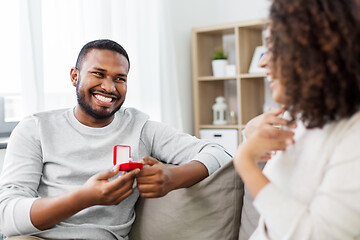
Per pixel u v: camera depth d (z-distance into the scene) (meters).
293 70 0.72
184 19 3.18
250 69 2.94
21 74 2.00
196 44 3.07
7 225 1.16
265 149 0.79
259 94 3.16
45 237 1.23
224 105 3.15
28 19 1.99
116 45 1.40
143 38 2.69
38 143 1.33
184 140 1.46
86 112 1.35
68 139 1.35
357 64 0.69
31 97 2.02
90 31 2.32
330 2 0.69
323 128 0.76
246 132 1.03
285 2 0.72
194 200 1.25
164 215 1.29
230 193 1.23
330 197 0.68
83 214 1.27
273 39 0.77
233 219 1.22
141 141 1.45
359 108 0.72
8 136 2.12
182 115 3.17
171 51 2.92
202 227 1.24
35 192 1.30
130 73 2.59
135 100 2.63
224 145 2.97
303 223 0.69
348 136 0.70
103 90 1.32
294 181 0.78
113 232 1.29
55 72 2.15
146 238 1.32
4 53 2.00
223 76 2.97
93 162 1.34
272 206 0.72
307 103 0.72
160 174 1.13
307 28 0.69
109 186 1.05
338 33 0.68
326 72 0.69
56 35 2.15
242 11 3.25
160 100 2.81
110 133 1.38
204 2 3.38
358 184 0.66
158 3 2.83
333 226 0.67
